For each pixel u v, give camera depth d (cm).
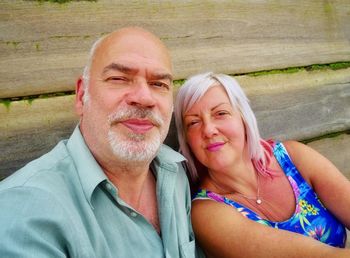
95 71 108
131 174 114
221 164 140
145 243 110
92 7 131
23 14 118
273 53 181
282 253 118
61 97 128
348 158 213
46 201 89
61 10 125
